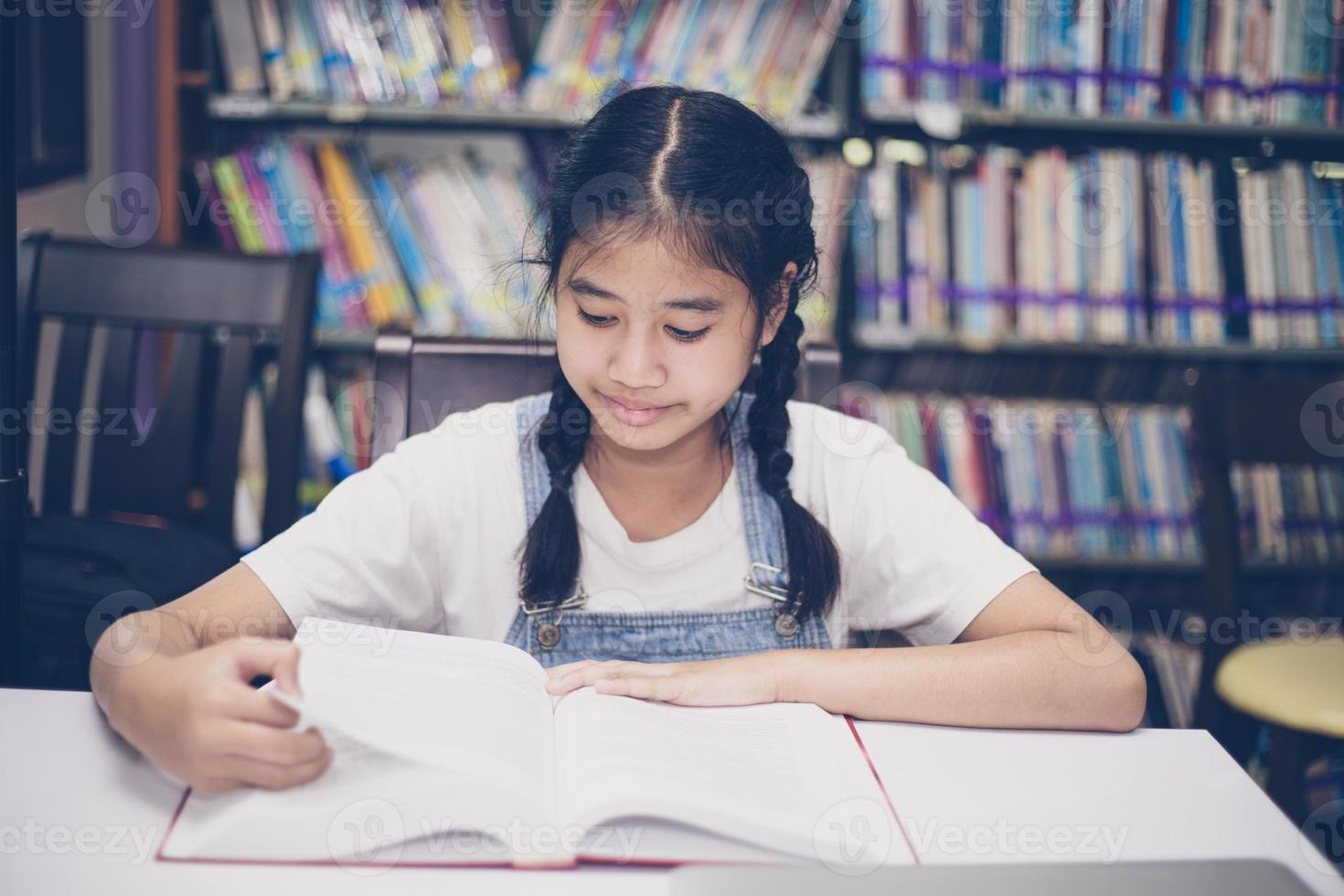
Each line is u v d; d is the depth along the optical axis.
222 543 1.48
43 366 2.02
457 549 1.06
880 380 2.37
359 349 2.16
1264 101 2.21
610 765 0.70
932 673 0.86
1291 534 2.30
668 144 0.87
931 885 0.62
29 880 0.62
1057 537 2.28
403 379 1.23
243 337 1.59
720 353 0.89
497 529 1.06
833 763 0.76
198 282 1.58
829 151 2.22
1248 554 2.30
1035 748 0.83
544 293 1.02
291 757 0.67
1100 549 2.29
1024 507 2.27
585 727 0.75
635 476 1.03
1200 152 2.36
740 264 0.87
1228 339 2.26
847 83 2.16
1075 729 0.86
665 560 1.04
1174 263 2.24
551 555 1.01
